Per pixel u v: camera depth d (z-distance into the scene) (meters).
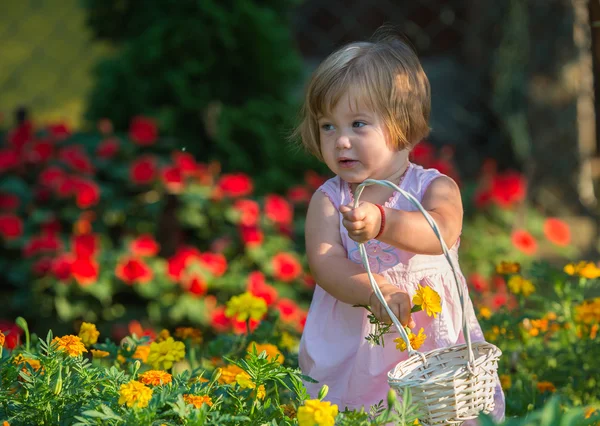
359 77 2.83
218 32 7.28
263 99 7.62
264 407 2.55
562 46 8.68
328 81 2.86
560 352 3.65
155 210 6.45
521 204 8.05
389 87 2.85
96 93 7.80
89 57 12.52
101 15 7.96
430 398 2.42
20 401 2.52
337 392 3.03
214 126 7.40
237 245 6.49
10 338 3.41
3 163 6.49
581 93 8.73
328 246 2.98
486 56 9.93
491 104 9.71
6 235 5.96
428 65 10.65
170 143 7.21
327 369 3.02
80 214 6.32
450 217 2.86
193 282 5.86
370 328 2.95
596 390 3.59
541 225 8.10
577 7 8.53
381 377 2.95
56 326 5.82
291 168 7.68
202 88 7.40
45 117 11.66
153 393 2.51
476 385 2.45
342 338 3.02
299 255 6.73
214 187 6.62
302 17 10.98
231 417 2.34
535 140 8.89
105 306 5.91
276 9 7.93
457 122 9.98
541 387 3.45
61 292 5.75
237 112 7.40
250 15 7.35
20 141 6.74
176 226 6.57
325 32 11.08
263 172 7.54
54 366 2.58
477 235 7.43
